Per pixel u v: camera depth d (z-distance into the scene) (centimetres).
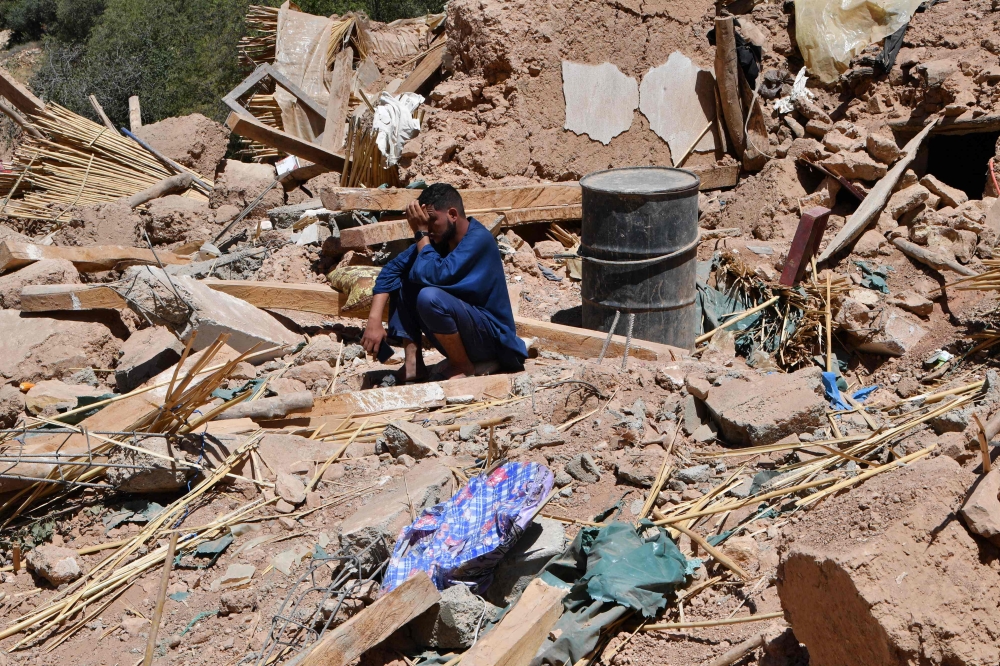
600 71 927
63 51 3050
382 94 955
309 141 1236
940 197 855
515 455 482
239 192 1123
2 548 458
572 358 654
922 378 648
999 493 299
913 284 775
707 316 775
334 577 403
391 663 359
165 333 696
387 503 423
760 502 424
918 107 912
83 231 1036
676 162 980
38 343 691
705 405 501
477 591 387
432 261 584
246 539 441
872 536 296
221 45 2642
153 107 2622
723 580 380
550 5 899
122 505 479
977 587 286
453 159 905
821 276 793
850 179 896
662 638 357
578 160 930
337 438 529
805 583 307
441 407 556
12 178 1293
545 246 874
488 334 600
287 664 338
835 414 500
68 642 399
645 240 658
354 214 881
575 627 353
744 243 866
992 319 682
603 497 446
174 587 417
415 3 2566
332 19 1470
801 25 990
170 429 498
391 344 700
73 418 545
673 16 962
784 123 979
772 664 329
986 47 910
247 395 591
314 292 723
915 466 323
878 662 287
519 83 893
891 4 970
